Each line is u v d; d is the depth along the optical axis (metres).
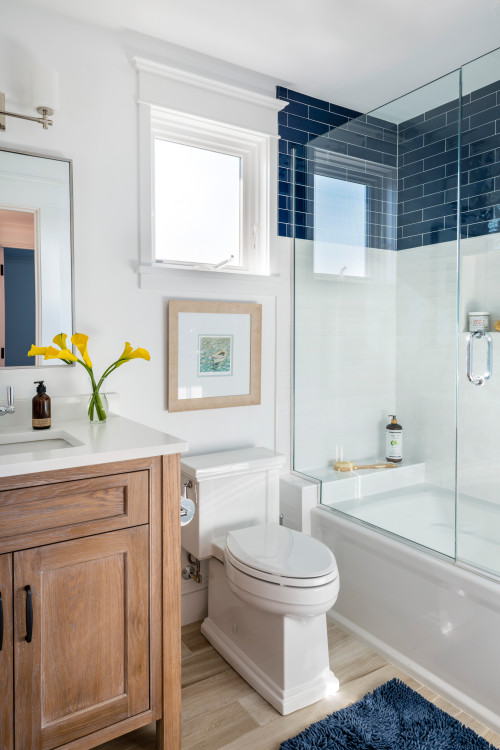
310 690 1.78
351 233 2.58
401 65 2.37
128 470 1.47
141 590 1.50
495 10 1.95
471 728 1.65
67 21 1.96
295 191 2.63
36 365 1.93
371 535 2.11
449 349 2.30
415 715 1.69
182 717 1.71
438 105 2.21
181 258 2.42
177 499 1.56
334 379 2.58
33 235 1.91
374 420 2.51
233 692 1.84
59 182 1.95
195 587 2.32
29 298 1.91
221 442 2.44
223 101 2.36
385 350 2.54
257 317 2.49
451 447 2.25
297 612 1.67
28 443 1.69
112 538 1.45
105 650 1.45
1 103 1.80
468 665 1.73
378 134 2.48
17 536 1.31
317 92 2.64
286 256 2.62
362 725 1.64
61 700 1.38
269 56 2.29
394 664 1.99
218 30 2.08
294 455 2.68
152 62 2.12
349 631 2.21
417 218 2.41
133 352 1.88
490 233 2.03
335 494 2.44
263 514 2.27
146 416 2.21
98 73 2.04
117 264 2.11
